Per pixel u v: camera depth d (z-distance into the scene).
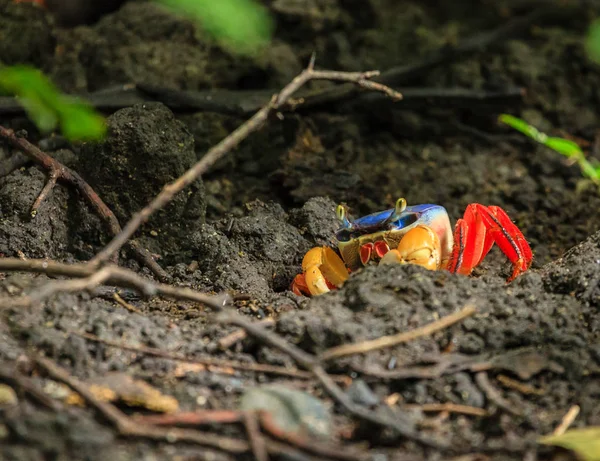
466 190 9.52
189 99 9.17
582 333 5.15
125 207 7.17
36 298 4.32
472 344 4.92
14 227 6.77
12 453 3.82
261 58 10.35
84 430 3.96
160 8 10.52
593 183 9.72
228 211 8.63
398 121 10.21
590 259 5.86
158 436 4.01
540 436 4.35
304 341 4.87
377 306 5.11
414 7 12.66
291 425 4.24
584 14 13.40
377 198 8.98
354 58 11.46
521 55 11.95
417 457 4.11
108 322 5.09
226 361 4.87
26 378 4.45
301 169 9.09
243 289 6.62
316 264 6.57
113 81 9.90
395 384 4.67
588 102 11.74
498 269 7.42
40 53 9.88
